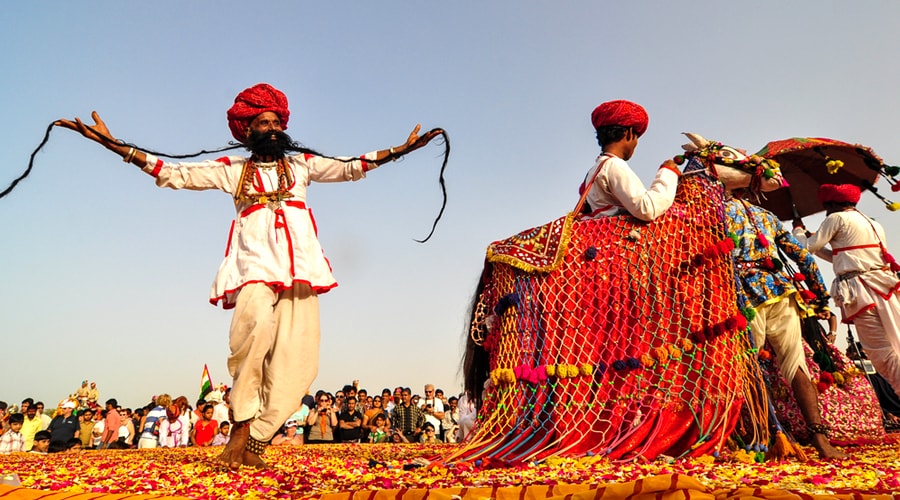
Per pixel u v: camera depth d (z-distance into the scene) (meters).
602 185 4.62
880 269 6.04
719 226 4.51
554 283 4.43
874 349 6.04
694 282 4.34
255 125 4.24
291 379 3.95
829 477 2.55
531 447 3.96
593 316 4.34
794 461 3.71
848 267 6.11
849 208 6.15
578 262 4.47
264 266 3.91
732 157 4.70
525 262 4.49
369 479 3.01
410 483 2.85
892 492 2.09
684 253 4.42
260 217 4.04
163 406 13.42
